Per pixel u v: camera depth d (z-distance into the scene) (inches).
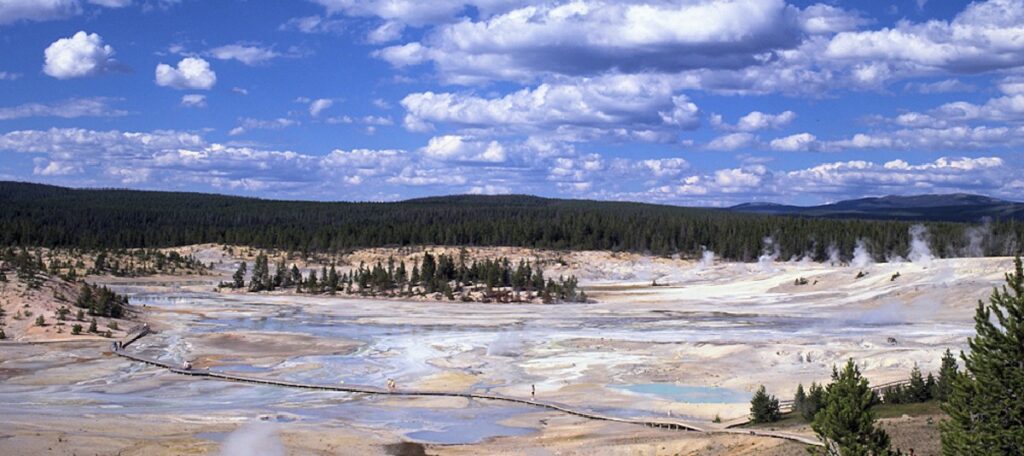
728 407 2444.6
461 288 6589.6
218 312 5211.6
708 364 3193.9
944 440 1242.0
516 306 5792.3
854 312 5004.9
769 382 2856.8
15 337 3678.6
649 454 1883.6
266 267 7283.5
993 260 5703.7
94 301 4264.3
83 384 2834.6
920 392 2212.1
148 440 1989.4
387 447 2033.7
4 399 2532.0
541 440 2094.0
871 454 1244.5
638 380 2947.8
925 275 5644.7
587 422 2320.4
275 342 3882.9
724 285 6948.8
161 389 2787.9
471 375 3085.6
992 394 1197.7
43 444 1870.1
